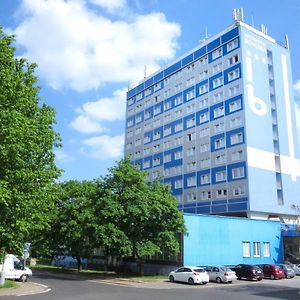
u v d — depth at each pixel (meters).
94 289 28.02
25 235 25.20
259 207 63.53
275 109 71.25
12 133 19.84
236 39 71.31
